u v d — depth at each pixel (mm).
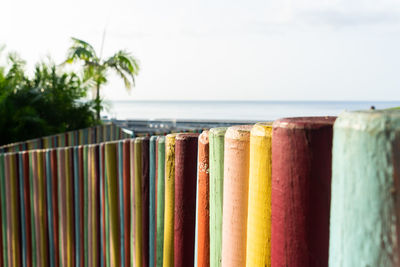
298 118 752
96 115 17578
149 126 22891
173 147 1582
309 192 692
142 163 2016
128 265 2260
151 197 1932
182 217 1484
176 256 1522
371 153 530
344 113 602
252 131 894
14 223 3508
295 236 715
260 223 861
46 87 15805
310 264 696
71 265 2984
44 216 3254
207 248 1277
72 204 2943
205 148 1267
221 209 1135
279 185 748
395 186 509
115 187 2391
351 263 562
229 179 1011
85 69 18531
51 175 3150
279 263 751
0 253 3656
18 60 15352
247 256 922
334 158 606
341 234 582
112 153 2361
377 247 527
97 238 2646
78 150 2834
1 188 3598
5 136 12586
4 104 12695
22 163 3398
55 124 15266
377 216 526
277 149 754
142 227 2062
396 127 507
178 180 1500
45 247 3262
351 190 561
